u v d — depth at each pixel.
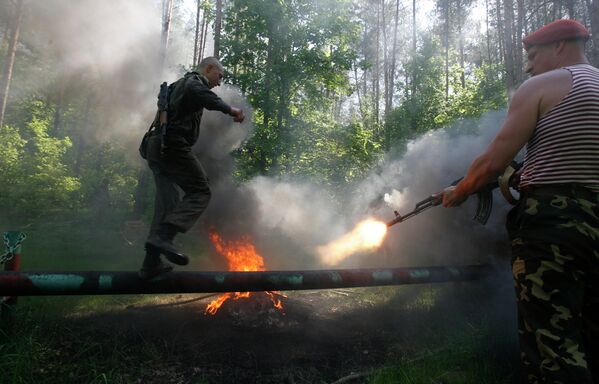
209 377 3.03
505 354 3.22
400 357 3.43
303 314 4.34
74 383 2.82
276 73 12.44
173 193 2.97
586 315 2.05
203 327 3.91
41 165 16.08
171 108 2.95
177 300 4.91
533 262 1.91
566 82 1.99
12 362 2.82
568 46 2.19
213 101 2.91
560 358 1.81
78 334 3.53
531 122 2.01
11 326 3.29
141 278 2.97
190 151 2.99
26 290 2.81
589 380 1.79
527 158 2.08
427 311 4.47
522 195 2.10
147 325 3.89
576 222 1.83
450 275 3.88
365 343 3.71
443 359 3.25
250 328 3.92
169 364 3.19
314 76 13.05
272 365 3.25
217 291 3.19
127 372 3.02
